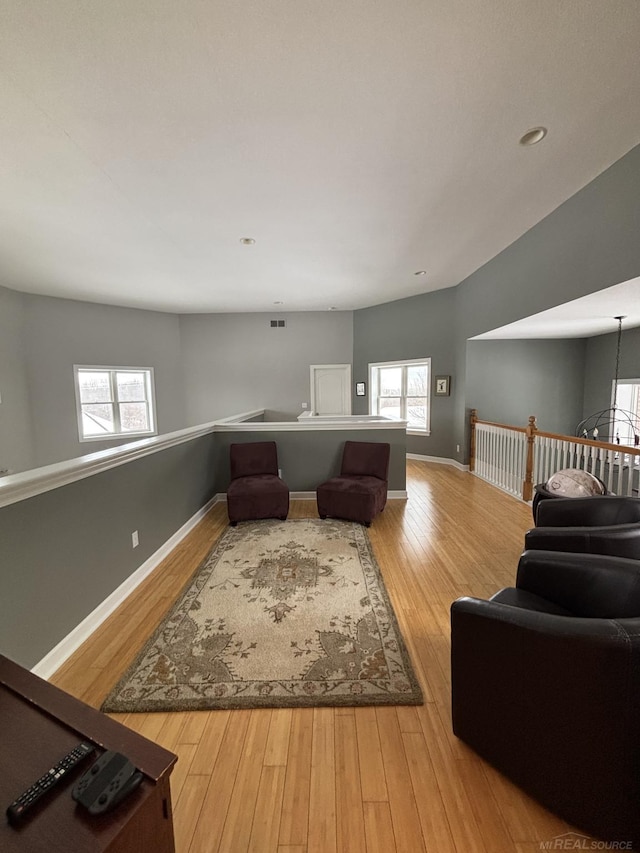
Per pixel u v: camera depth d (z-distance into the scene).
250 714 1.60
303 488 4.59
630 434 5.74
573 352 6.41
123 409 6.81
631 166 2.57
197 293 5.95
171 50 1.67
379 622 2.18
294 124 2.19
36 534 1.77
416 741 1.47
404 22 1.58
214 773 1.36
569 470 2.89
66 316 5.99
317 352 7.50
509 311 4.34
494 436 5.18
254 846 1.14
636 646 0.99
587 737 1.08
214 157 2.48
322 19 1.56
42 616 1.80
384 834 1.17
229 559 2.99
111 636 2.11
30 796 0.67
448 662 1.88
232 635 2.08
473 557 3.00
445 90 1.95
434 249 4.31
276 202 3.11
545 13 1.56
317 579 2.67
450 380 6.26
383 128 2.24
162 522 3.08
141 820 0.68
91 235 3.65
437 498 4.57
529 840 1.14
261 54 1.71
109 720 0.84
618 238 2.72
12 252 4.04
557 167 2.74
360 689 1.70
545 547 1.92
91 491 2.18
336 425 4.49
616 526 1.88
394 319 6.83
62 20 1.51
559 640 1.09
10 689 0.93
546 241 3.55
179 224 3.46
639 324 4.75
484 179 2.86
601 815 1.08
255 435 4.55
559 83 1.92
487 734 1.32
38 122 2.10
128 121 2.12
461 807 1.23
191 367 7.53
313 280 5.39
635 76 1.89
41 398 5.74
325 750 1.44
